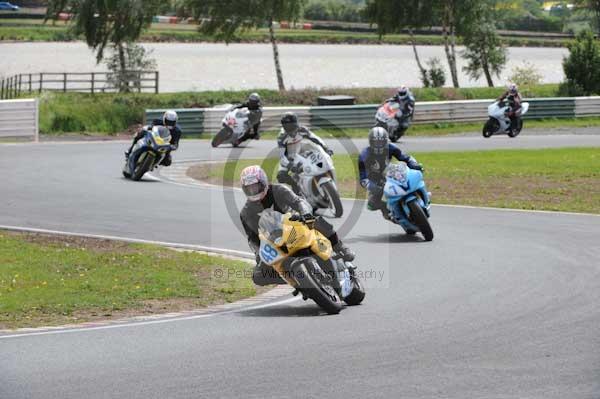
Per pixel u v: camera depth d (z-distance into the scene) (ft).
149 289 131.85
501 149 358.84
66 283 136.36
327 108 430.20
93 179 253.65
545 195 235.81
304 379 81.61
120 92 541.34
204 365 87.10
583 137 411.75
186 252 159.74
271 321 108.58
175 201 217.77
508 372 82.84
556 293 120.47
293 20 622.13
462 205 218.59
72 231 180.96
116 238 173.06
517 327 101.09
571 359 86.94
